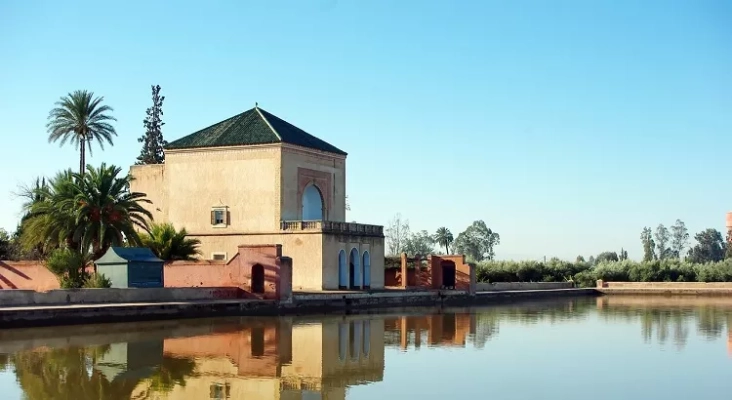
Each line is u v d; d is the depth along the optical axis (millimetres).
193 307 51438
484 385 27516
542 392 26406
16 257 78562
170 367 30297
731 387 27422
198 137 79062
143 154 109938
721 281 107688
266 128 76938
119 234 60062
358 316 57531
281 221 73500
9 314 41344
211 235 76375
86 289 48781
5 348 35062
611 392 26500
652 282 104562
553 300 87438
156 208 79312
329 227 72312
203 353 34062
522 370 30734
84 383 26922
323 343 38531
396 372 30031
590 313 62750
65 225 58625
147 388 26219
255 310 56125
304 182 77875
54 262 57531
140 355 33219
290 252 72625
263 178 74812
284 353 34531
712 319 55844
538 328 48250
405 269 87312
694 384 27969
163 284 58562
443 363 32438
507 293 88062
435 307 71812
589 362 32938
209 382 27375
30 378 27703
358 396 25469
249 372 29484
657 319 56000
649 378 29109
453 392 26266
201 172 77312
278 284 58312
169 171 78625
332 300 64062
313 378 28438
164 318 49344
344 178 84938
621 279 108562
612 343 39844
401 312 63062
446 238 173250
